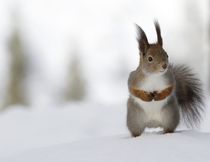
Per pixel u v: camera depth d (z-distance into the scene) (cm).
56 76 4903
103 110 1603
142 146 762
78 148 790
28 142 1302
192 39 3603
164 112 875
